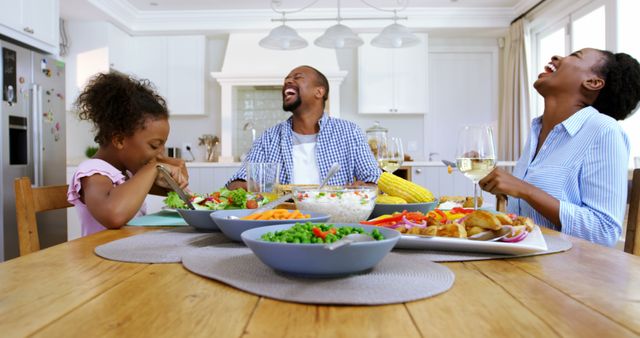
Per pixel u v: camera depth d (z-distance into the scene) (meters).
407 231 0.75
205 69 4.99
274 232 0.61
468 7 4.54
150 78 4.84
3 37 2.89
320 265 0.50
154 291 0.49
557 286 0.51
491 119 5.10
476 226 0.74
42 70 3.01
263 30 4.72
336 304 0.44
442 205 1.28
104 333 0.37
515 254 0.67
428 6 4.50
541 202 1.10
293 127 2.12
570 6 3.90
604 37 3.53
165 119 1.29
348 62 5.08
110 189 1.08
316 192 0.93
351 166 1.99
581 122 1.28
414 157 5.10
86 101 1.27
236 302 0.45
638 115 3.01
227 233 0.76
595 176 1.19
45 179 3.03
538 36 4.60
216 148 5.03
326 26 4.66
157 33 4.79
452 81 5.12
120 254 0.68
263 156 2.04
